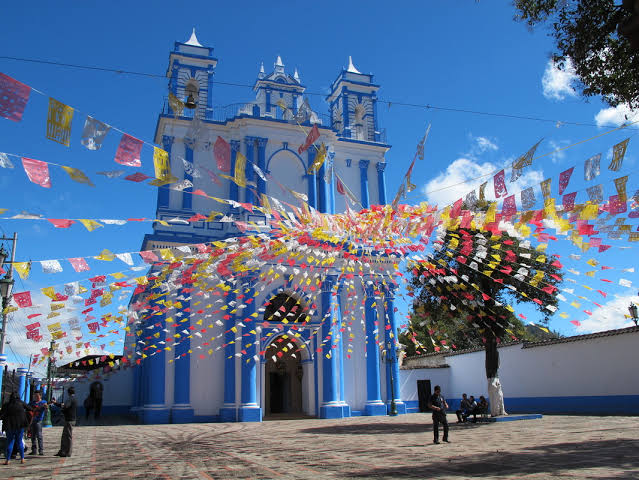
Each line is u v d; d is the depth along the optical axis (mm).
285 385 28750
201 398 23047
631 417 17719
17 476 8539
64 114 6387
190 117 26281
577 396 22109
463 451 10375
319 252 17266
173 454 11336
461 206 11531
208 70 27828
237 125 27047
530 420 18281
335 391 24469
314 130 8953
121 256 10289
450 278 15633
